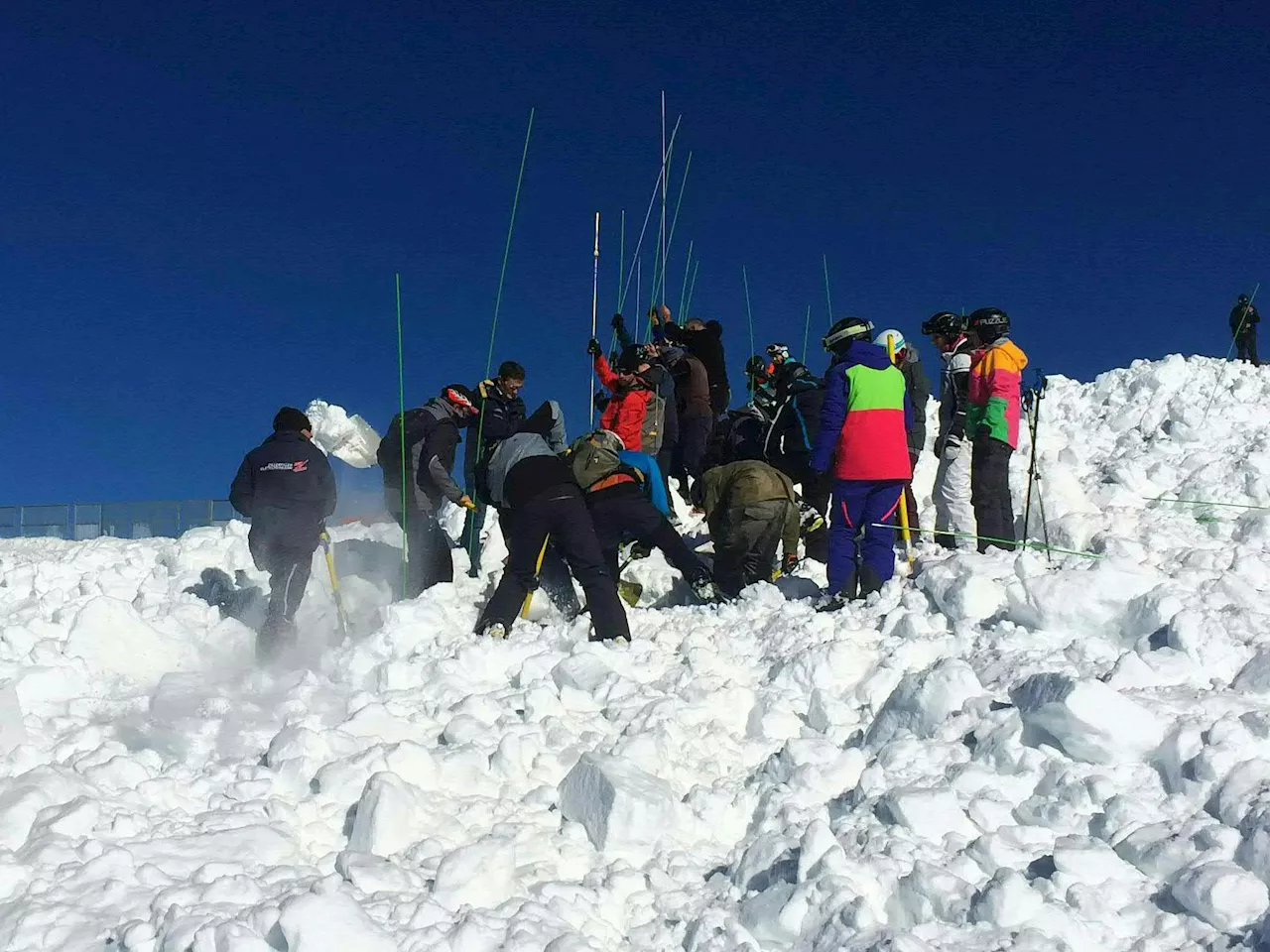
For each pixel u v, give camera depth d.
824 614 6.04
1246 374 13.08
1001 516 7.27
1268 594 5.43
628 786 4.12
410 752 4.40
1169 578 5.71
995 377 7.22
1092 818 3.83
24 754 4.70
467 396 8.12
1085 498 8.20
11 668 5.96
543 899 3.68
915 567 6.73
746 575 7.42
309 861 3.95
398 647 6.24
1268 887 3.32
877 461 6.61
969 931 3.36
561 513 6.36
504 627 6.35
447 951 3.32
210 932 3.26
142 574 9.24
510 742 4.55
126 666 6.56
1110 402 13.34
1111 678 4.64
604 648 5.71
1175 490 9.41
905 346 8.52
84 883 3.62
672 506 9.22
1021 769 4.16
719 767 4.68
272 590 7.23
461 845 4.00
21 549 14.44
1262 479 8.90
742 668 5.64
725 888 3.84
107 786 4.31
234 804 4.28
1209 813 3.73
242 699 5.61
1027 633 5.30
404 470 7.82
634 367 8.80
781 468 8.44
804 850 3.71
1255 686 4.45
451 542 9.45
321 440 9.42
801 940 3.49
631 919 3.73
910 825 3.89
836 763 4.43
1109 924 3.34
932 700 4.63
